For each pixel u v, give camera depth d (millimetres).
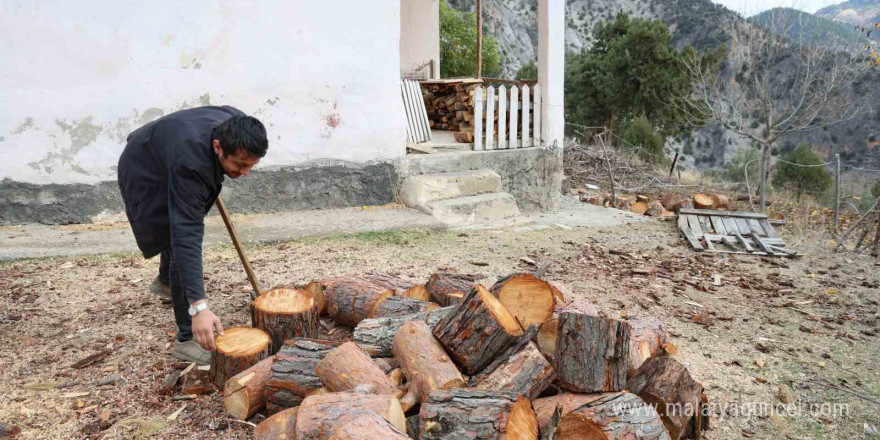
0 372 3225
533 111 9297
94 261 5293
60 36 6141
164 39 6547
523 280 3152
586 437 2354
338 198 7699
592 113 32031
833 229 9016
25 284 4664
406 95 8891
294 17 7117
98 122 6438
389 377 2770
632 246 7168
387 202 8008
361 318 3637
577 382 2645
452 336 2811
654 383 2727
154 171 2787
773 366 3951
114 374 3244
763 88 11750
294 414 2471
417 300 3561
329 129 7520
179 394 3064
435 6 11578
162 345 3617
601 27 32812
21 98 6098
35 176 6270
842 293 5734
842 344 4406
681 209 8594
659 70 28281
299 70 7238
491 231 7445
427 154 8430
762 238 7672
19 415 2811
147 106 6590
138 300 4395
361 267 5465
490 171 8531
